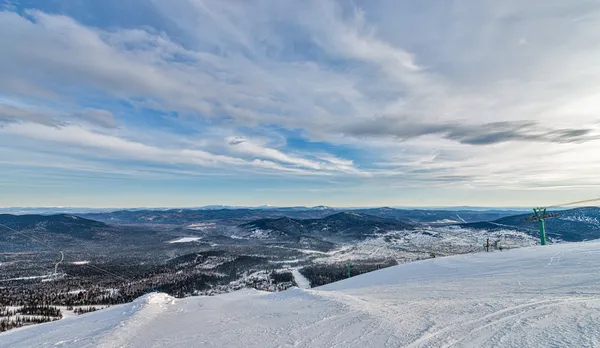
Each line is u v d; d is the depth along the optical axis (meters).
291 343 7.60
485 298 10.59
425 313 8.97
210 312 12.84
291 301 13.26
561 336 6.03
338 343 7.23
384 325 8.12
